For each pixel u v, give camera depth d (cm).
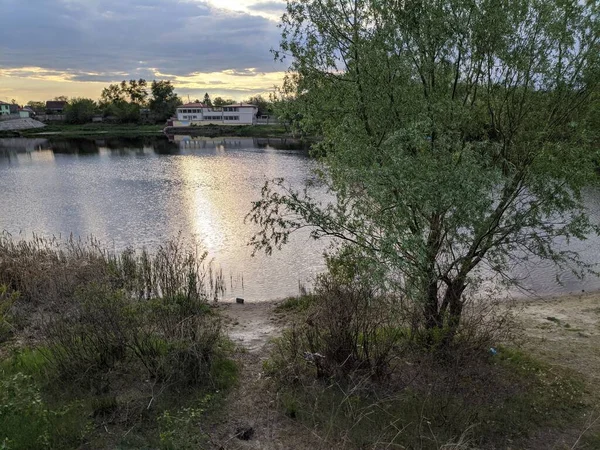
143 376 605
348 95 683
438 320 643
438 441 486
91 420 512
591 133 604
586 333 830
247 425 527
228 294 1170
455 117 628
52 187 2923
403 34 641
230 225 1875
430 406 539
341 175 630
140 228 1833
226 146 7031
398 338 635
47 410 500
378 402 550
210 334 658
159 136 10100
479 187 540
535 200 608
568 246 1498
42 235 1716
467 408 543
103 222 1934
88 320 634
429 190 534
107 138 9512
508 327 706
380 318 621
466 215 548
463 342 625
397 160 541
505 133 664
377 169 546
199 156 5288
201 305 877
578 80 641
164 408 539
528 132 652
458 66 654
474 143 614
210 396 548
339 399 563
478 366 618
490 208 580
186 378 589
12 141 8556
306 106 717
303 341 655
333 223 608
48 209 2203
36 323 820
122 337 613
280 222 662
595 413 553
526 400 569
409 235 523
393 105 663
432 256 579
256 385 612
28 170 3941
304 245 1563
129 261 1159
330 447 484
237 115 11956
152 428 509
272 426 526
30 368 616
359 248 598
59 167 4175
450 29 625
